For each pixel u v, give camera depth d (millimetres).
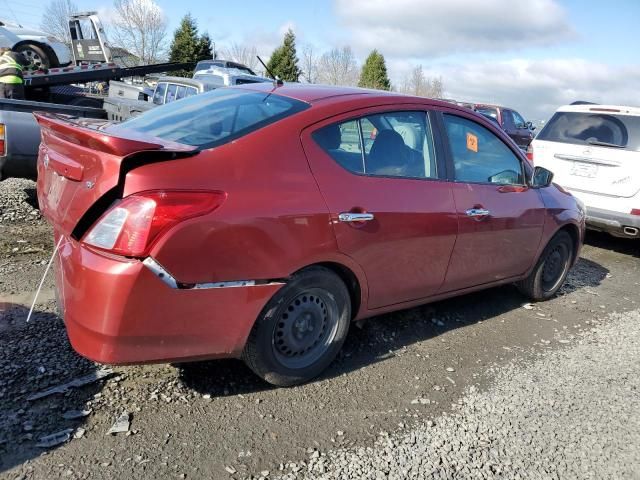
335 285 3229
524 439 2998
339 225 3111
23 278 4359
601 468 2820
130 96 9609
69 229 2660
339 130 3291
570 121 7723
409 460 2729
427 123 3861
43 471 2375
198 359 2803
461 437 2961
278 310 2971
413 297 3818
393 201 3422
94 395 2939
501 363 3873
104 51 12141
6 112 5602
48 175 3053
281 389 3227
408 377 3535
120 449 2564
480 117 4316
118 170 2461
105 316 2445
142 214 2436
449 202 3816
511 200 4387
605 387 3660
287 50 55000
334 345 3354
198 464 2529
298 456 2666
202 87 9078
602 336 4547
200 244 2564
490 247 4246
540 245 4816
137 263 2434
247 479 2477
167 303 2537
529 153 8016
